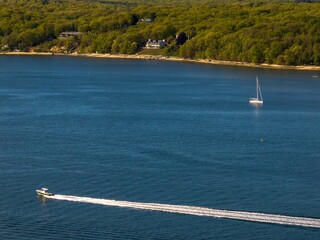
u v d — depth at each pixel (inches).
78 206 4643.2
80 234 4252.0
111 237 4212.6
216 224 4347.9
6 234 4254.4
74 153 5905.5
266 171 5388.8
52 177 5236.2
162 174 5290.4
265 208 4584.2
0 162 5639.8
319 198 4771.2
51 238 4205.2
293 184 5073.8
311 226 4301.2
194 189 4948.3
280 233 4217.5
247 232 4239.7
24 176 5260.8
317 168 5482.3
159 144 6235.2
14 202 4729.3
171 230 4284.0
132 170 5388.8
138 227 4330.7
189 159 5718.5
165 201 4709.6
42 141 6358.3
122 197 4790.8
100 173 5315.0
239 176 5255.9
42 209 4606.3
